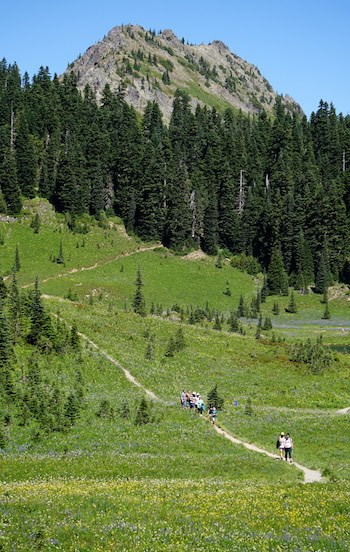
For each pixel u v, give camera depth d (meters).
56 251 161.88
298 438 41.91
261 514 19.59
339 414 55.38
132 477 28.70
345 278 175.62
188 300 153.62
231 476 29.77
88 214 186.25
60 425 39.69
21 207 172.62
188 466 31.52
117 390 54.47
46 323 58.91
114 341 74.38
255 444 40.47
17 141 181.50
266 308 159.12
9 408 41.81
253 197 198.25
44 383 49.41
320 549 16.14
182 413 48.16
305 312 156.12
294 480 29.42
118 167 194.12
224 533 17.48
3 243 158.88
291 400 64.38
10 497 21.38
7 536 16.78
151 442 37.97
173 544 16.42
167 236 185.88
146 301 142.88
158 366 69.56
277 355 86.19
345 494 23.02
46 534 17.08
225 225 193.88
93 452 34.41
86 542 16.73
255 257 193.25
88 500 20.89
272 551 16.05
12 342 55.41
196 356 78.94
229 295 162.75
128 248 177.00
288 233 183.62
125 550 16.02
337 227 182.00
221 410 52.62
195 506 20.48
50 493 22.25
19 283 138.75
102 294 139.38
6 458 31.95
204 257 185.00
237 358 81.88
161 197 189.12
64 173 177.12
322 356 85.00
